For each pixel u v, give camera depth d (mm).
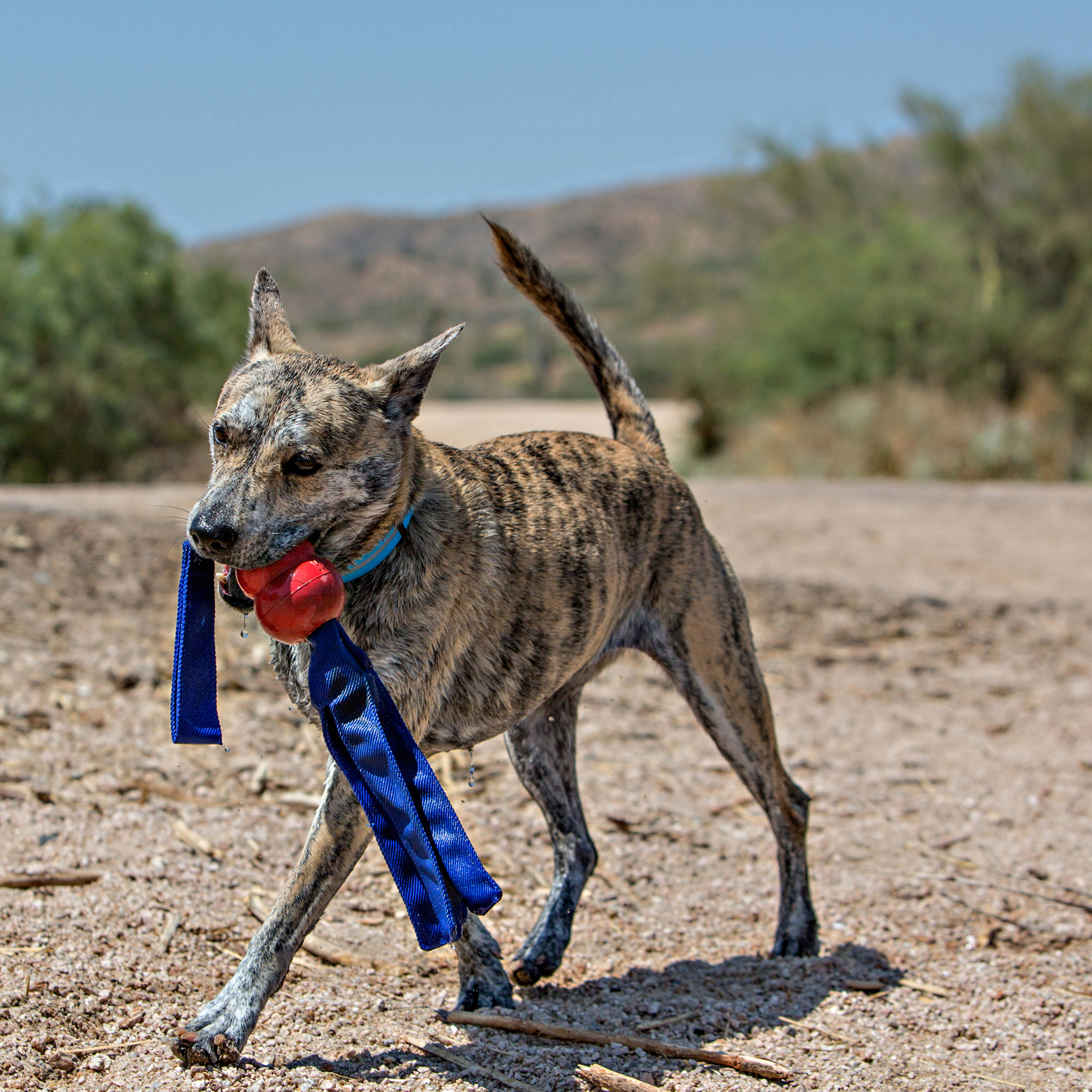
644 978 4590
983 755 6969
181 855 4902
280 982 3609
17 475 16094
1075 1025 4363
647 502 4617
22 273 16750
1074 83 23125
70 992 3822
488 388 69000
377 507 3711
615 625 4605
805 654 8305
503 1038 3934
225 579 3736
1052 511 13367
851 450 19719
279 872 4934
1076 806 6348
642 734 6875
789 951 4828
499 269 5000
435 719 4066
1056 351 21141
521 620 4145
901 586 9672
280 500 3574
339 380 3713
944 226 23328
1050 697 7867
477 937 4195
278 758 5926
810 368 22656
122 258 17703
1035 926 5117
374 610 3785
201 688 3844
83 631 6922
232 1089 3395
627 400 5117
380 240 156375
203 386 18312
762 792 4844
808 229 27219
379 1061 3691
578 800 4812
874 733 7211
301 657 3809
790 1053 4031
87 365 16719
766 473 20359
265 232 157250
